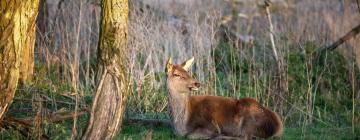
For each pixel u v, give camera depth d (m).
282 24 20.00
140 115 13.95
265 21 21.45
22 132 11.12
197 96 12.92
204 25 16.75
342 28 19.33
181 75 12.50
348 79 16.33
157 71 15.63
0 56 10.09
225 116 12.66
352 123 13.30
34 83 13.04
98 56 10.53
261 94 15.05
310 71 15.79
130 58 15.21
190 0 20.09
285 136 12.67
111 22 10.41
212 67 15.48
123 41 10.52
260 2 22.47
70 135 11.26
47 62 15.09
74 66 15.21
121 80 10.41
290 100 14.98
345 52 17.34
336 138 12.52
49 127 11.30
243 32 21.33
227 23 21.56
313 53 16.88
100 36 10.51
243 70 16.69
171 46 16.39
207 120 12.60
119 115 10.41
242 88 15.76
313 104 14.53
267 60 16.56
